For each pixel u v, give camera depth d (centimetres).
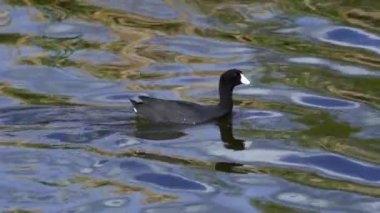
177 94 2055
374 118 1936
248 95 2048
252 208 1625
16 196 1648
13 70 2180
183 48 2308
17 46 2316
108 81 2117
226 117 1928
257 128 1894
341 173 1742
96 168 1733
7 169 1722
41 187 1677
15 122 1880
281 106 1991
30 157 1756
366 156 1798
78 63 2219
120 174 1720
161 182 1702
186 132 1869
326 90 2067
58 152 1775
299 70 2172
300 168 1759
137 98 2012
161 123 1883
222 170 1744
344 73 2153
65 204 1627
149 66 2205
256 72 2164
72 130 1850
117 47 2309
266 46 2314
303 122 1920
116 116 1906
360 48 2294
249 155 1797
